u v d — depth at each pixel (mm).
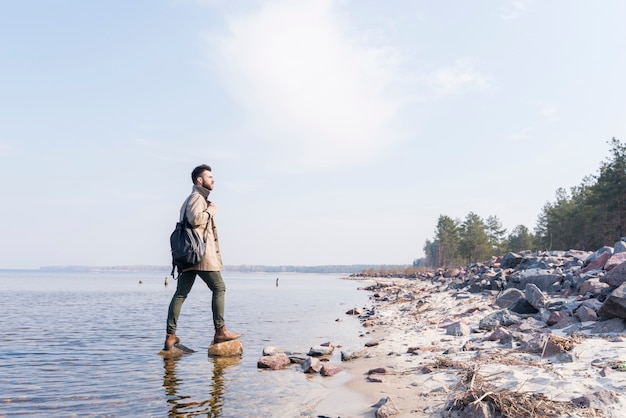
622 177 47125
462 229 95375
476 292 14625
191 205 6914
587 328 6125
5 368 5785
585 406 3348
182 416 3910
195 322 11375
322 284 59219
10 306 16641
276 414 3949
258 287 45188
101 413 3984
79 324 10617
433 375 4906
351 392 4578
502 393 3484
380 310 14930
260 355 6930
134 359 6445
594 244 54500
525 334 6246
